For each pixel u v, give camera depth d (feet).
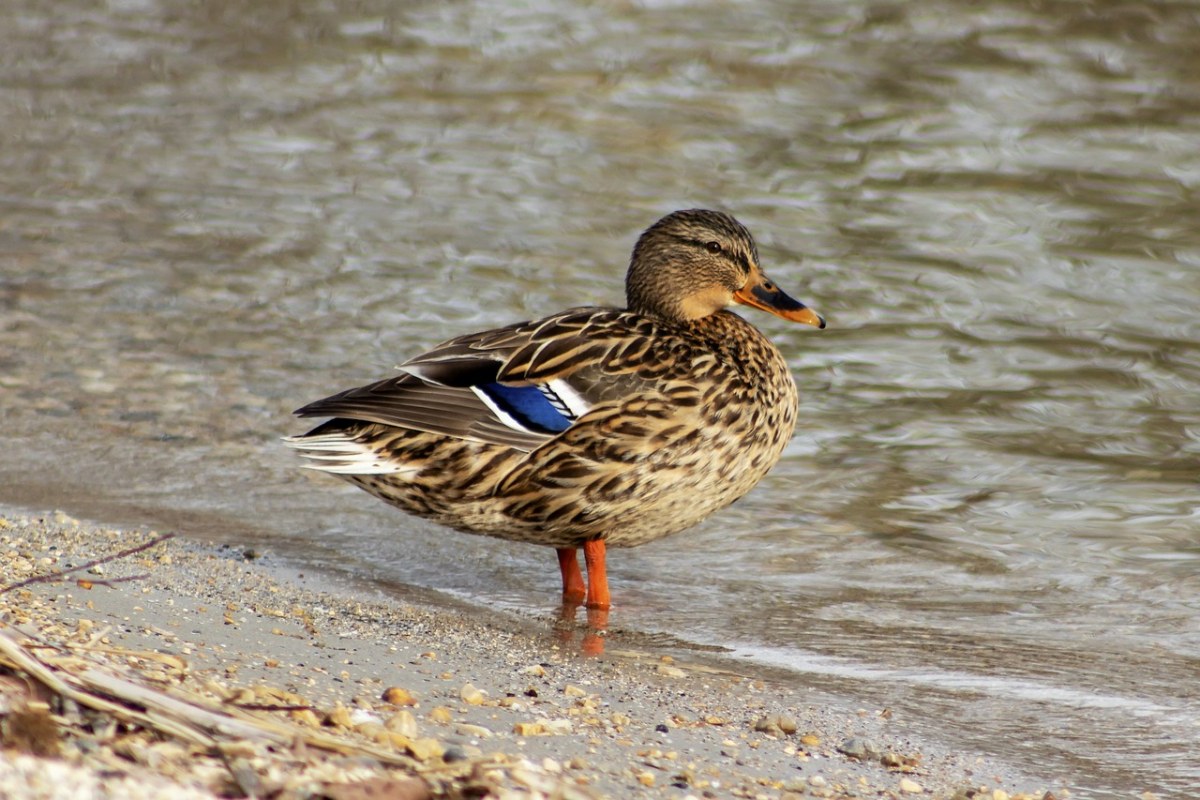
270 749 19.39
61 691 19.30
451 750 21.45
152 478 40.37
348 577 34.50
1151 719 27.78
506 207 65.72
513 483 33.45
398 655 28.09
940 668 30.55
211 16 98.73
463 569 36.45
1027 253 60.95
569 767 22.53
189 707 19.77
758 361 36.11
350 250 60.54
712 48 89.04
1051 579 36.47
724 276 38.19
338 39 92.89
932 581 36.35
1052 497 41.63
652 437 33.55
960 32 90.89
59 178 69.77
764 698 28.07
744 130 76.38
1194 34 89.40
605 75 85.15
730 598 35.06
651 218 64.44
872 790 23.45
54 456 41.42
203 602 29.76
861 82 83.30
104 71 87.56
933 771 24.71
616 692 27.53
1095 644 32.32
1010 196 67.62
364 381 48.11
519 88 82.99
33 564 30.73
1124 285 57.88
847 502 41.34
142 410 45.27
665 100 80.89
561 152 73.20
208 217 64.59
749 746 25.08
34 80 85.66
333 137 75.87
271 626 28.73
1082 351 52.24
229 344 50.93
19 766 17.35
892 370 50.75
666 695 27.63
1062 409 47.78
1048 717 27.78
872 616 33.91
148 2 102.58
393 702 24.61
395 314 53.93
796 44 89.66
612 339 34.40
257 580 32.71
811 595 35.35
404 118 78.54
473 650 29.32
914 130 76.28
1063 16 93.20
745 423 34.81
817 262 59.98
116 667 22.57
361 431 33.76
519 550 38.19
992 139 75.00
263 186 68.80
